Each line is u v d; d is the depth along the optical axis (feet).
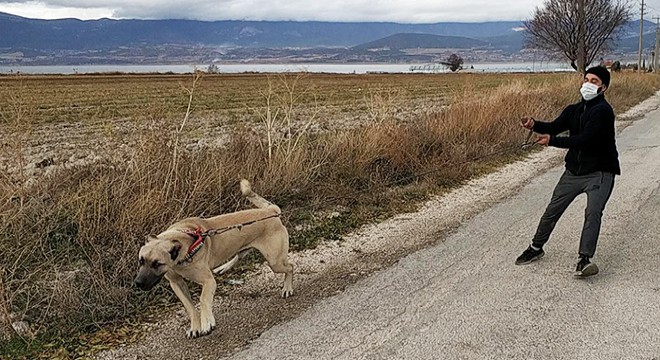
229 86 114.93
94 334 13.26
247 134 25.85
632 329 12.84
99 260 15.21
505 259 17.81
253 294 15.53
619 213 22.36
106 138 29.94
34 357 12.27
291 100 27.94
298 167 23.57
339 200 23.61
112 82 136.87
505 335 12.74
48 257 15.46
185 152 21.53
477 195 26.27
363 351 12.22
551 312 13.87
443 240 19.90
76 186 18.97
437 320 13.60
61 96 82.84
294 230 20.52
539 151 37.37
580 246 16.01
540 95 49.42
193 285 15.94
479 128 34.76
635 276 15.98
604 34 115.75
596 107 15.85
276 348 12.47
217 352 12.41
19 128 17.65
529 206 24.27
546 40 119.75
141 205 16.99
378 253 18.67
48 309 13.61
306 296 15.29
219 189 19.98
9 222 15.29
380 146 27.91
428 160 29.71
